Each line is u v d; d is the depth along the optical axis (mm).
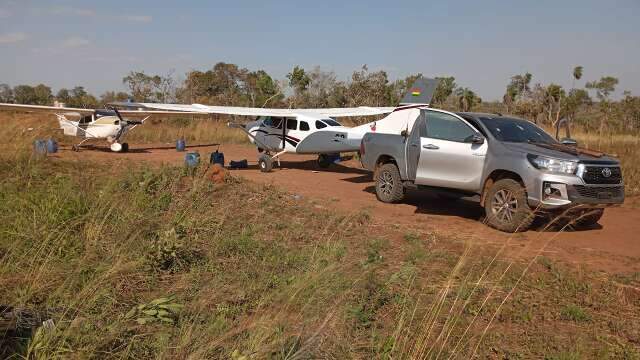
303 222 7457
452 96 42344
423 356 3641
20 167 9219
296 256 5637
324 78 32344
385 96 31703
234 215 7559
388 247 6430
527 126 8664
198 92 36688
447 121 8641
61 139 20688
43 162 10391
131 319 3973
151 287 4816
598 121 40500
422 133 8828
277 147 14242
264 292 4629
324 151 13406
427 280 5203
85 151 18047
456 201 10266
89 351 3359
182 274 5125
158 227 6434
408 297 4637
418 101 12797
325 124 13453
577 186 7137
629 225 8484
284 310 4145
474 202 10211
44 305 4188
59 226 5734
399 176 9555
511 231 7578
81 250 5445
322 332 3689
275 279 4945
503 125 8406
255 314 4059
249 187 9672
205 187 8844
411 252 6109
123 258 5098
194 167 10047
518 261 6070
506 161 7641
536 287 5234
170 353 3498
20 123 12055
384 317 4359
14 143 10766
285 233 6801
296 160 17344
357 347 3732
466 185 8211
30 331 3594
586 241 7316
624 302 4953
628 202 10641
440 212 9055
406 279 5109
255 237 6484
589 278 5586
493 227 7859
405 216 8562
